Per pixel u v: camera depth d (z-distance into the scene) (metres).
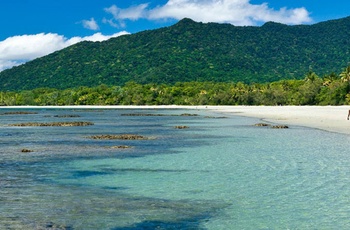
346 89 143.75
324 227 14.28
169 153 32.03
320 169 23.89
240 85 194.25
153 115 108.06
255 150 33.06
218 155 30.55
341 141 38.38
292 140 40.09
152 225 14.64
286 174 22.64
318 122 65.50
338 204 16.80
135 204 17.23
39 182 21.52
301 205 16.77
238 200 17.69
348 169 23.77
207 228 14.34
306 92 156.62
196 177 22.38
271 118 82.81
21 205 17.02
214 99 189.88
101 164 27.02
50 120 86.56
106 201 17.70
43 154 31.86
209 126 63.09
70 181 21.77
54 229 14.12
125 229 14.22
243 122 72.69
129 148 35.31
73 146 37.19
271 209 16.34
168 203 17.38
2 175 23.36
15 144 39.09
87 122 74.25
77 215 15.70
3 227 14.27
